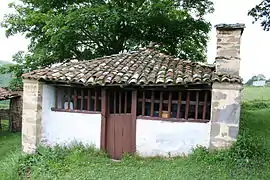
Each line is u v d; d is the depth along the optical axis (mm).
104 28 16766
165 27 17516
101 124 10195
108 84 9602
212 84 8852
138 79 9398
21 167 9516
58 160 9453
